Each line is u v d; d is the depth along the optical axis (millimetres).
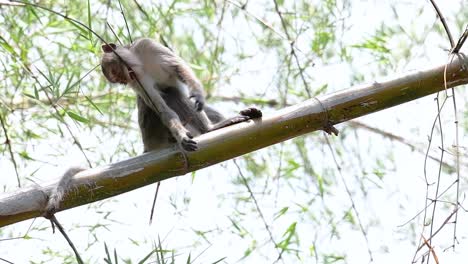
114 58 10898
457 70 9023
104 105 12828
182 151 8602
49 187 8172
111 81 10969
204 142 8672
